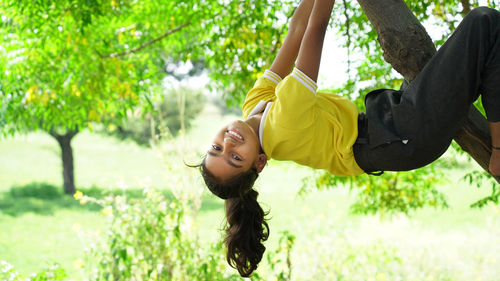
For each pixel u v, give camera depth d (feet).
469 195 56.44
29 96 19.51
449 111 5.50
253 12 18.69
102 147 100.73
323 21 5.81
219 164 6.36
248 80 19.48
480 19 5.35
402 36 6.31
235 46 19.01
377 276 20.71
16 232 42.09
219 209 55.83
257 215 7.03
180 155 17.67
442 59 5.56
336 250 21.70
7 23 19.63
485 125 6.24
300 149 6.19
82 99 21.39
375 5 6.47
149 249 15.66
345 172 6.48
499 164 5.86
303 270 20.66
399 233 29.40
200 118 146.30
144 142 66.33
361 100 16.99
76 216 49.98
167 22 22.49
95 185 67.82
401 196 21.31
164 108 66.18
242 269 7.13
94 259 16.12
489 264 24.93
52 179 72.38
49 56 20.48
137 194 58.44
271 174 81.41
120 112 23.16
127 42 22.93
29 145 95.81
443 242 29.37
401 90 6.49
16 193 61.67
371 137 5.95
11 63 19.92
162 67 24.26
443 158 19.79
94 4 17.94
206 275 15.29
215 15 19.89
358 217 39.24
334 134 6.15
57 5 18.44
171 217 16.11
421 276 22.08
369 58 16.75
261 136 6.25
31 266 32.24
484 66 5.40
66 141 63.82
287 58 6.93
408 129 5.68
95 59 20.81
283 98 5.77
